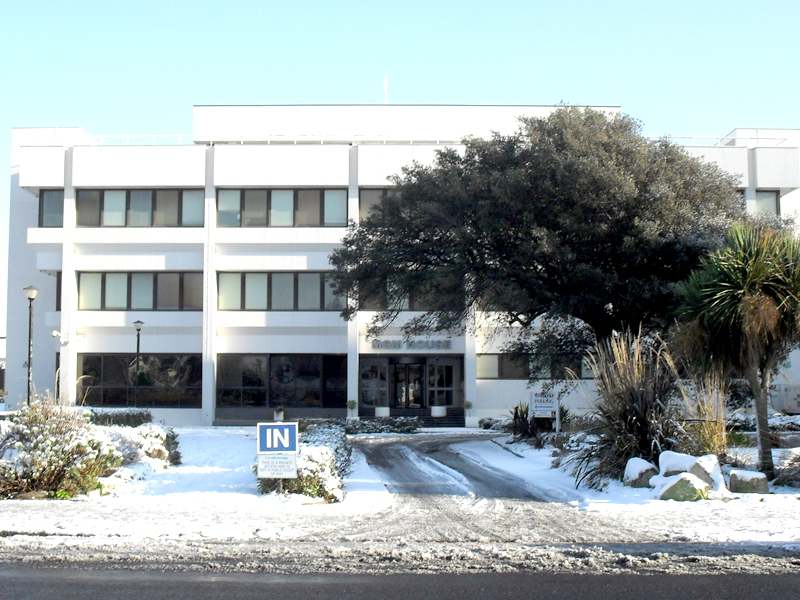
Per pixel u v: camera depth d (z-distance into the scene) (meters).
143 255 37.84
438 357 39.50
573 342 23.58
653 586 6.97
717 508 11.33
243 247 37.75
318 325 37.84
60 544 8.97
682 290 14.41
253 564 7.93
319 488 12.88
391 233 23.83
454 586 7.02
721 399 14.29
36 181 37.44
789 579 7.15
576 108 22.42
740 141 41.66
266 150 37.59
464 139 24.08
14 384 39.19
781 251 13.41
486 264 21.81
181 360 38.03
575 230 20.73
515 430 25.83
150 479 15.77
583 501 12.39
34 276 39.94
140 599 6.67
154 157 37.59
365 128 41.41
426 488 14.39
